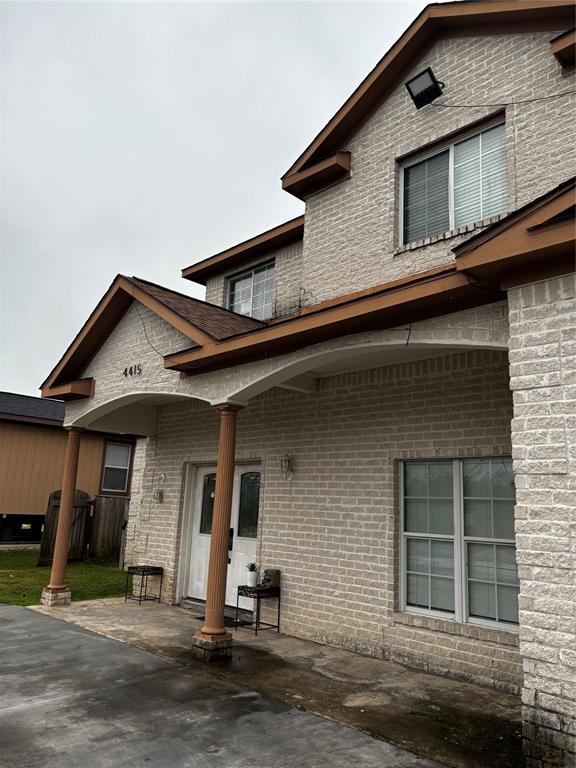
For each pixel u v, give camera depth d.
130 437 19.19
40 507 17.25
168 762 3.81
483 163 6.47
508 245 3.99
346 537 7.30
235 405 7.13
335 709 4.88
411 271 6.67
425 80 6.66
